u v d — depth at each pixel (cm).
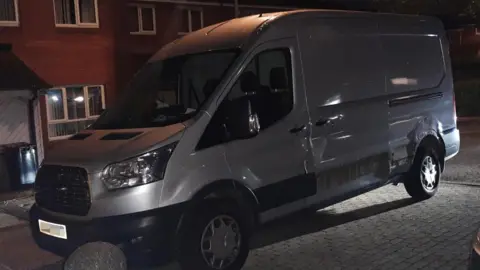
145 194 457
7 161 1067
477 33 3359
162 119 530
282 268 525
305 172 580
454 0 2139
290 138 565
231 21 623
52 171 500
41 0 1421
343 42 641
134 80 626
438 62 803
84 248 434
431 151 775
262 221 547
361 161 652
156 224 457
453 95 830
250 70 549
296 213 581
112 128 556
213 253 493
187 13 1811
